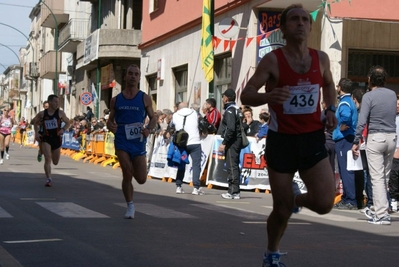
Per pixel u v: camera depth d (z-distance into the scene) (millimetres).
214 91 22812
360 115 9969
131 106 9375
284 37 5309
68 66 52125
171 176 17984
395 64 18766
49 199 11836
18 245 7113
